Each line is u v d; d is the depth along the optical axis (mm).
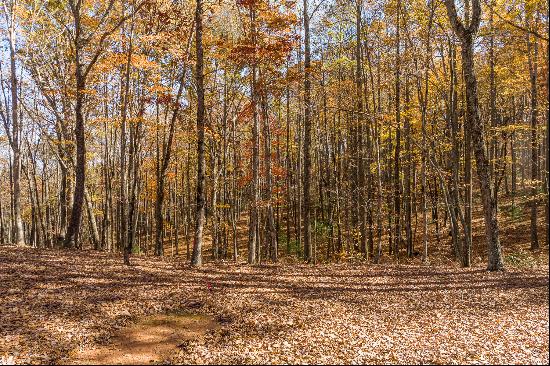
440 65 21344
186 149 28016
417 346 7691
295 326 8812
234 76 21188
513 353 7266
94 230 21219
